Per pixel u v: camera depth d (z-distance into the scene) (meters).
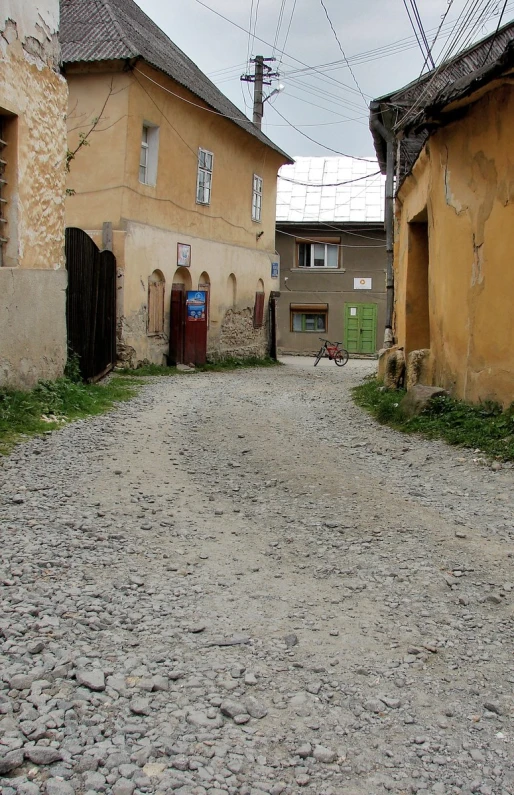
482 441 8.02
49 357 10.31
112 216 16.19
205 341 20.03
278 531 5.49
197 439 8.88
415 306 13.16
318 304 34.31
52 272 10.27
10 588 4.15
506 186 8.35
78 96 16.33
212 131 20.80
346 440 9.02
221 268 22.02
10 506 5.66
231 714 3.08
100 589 4.25
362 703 3.24
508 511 5.95
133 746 2.85
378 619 4.05
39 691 3.16
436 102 8.91
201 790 2.64
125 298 16.22
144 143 17.38
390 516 5.87
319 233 33.97
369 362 31.02
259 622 3.97
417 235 13.10
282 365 25.70
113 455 7.63
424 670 3.53
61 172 10.53
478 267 9.05
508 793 2.71
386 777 2.77
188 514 5.80
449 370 9.95
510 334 8.44
